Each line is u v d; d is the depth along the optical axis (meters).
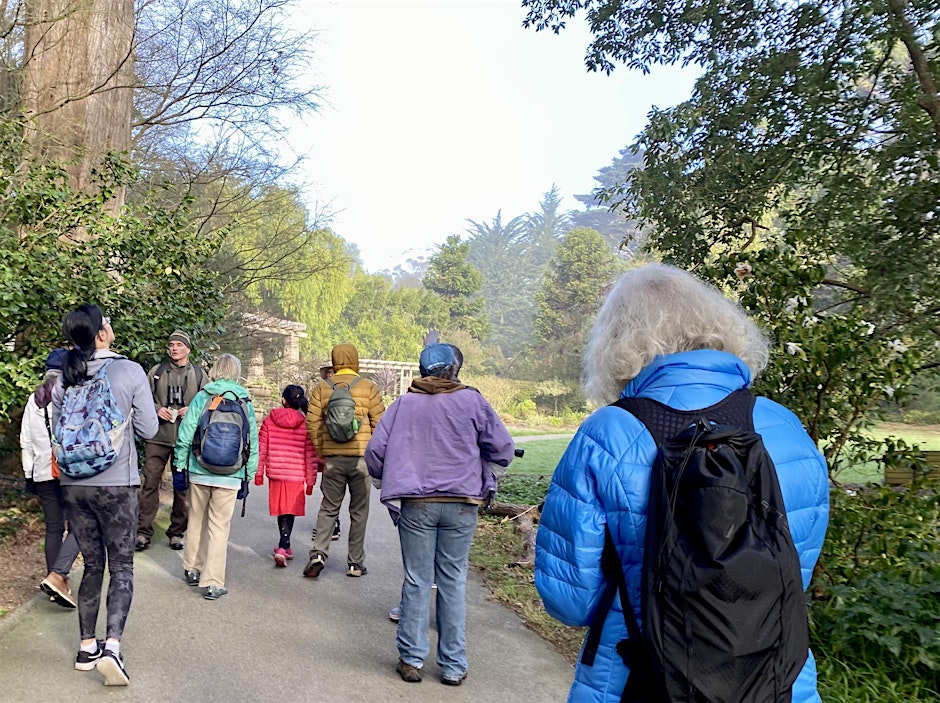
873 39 9.42
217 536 5.73
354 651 4.90
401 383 44.16
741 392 1.83
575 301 58.19
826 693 4.06
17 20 8.39
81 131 9.04
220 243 8.87
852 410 4.93
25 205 6.96
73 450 3.98
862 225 9.27
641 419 1.75
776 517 1.61
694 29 10.43
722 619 1.50
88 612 4.18
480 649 5.17
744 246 10.68
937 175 9.03
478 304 71.19
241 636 4.96
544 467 18.28
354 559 6.70
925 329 8.11
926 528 4.67
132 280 7.71
